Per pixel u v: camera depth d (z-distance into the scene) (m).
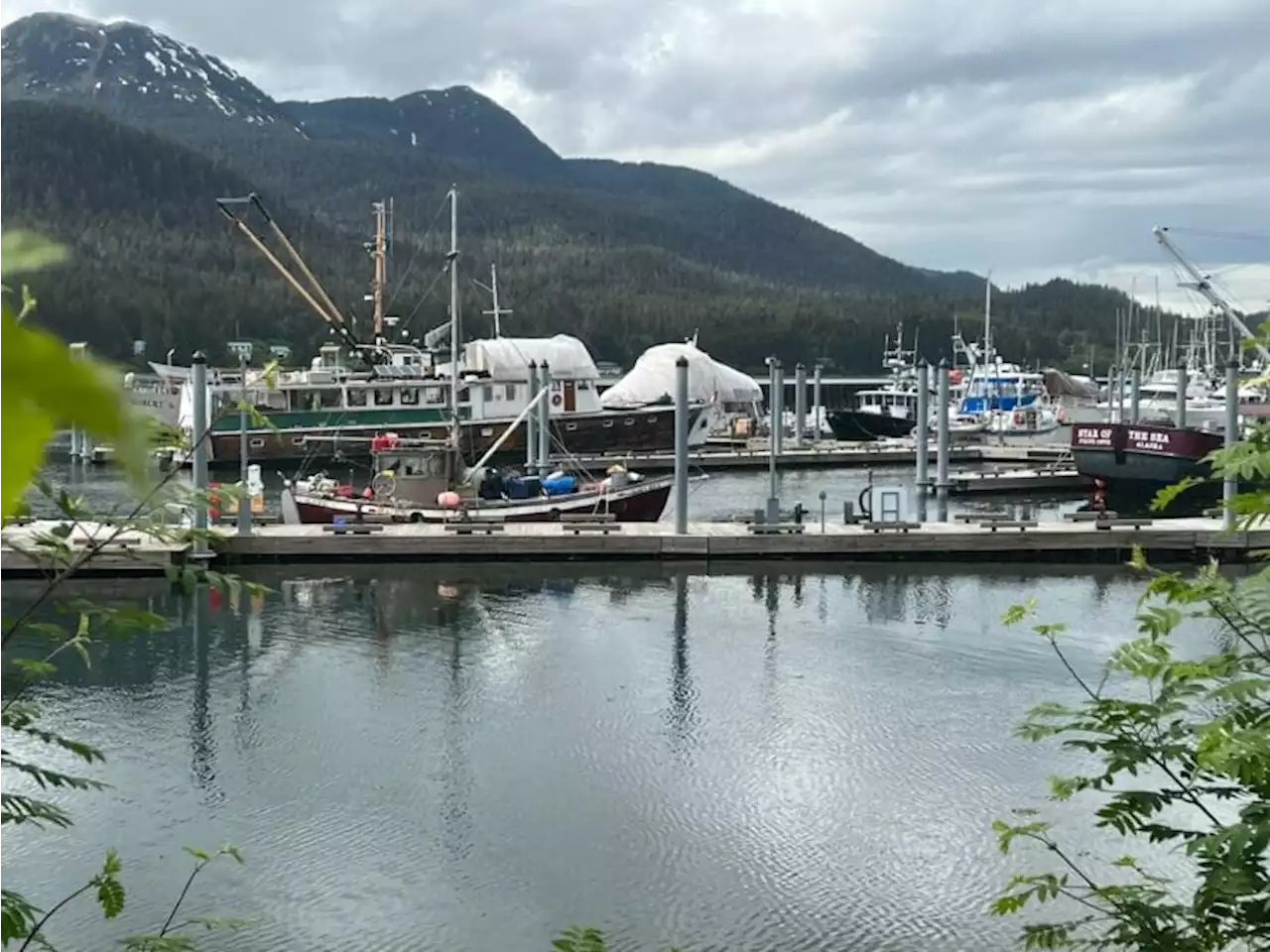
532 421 48.59
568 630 23.47
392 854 12.77
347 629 23.38
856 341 159.50
